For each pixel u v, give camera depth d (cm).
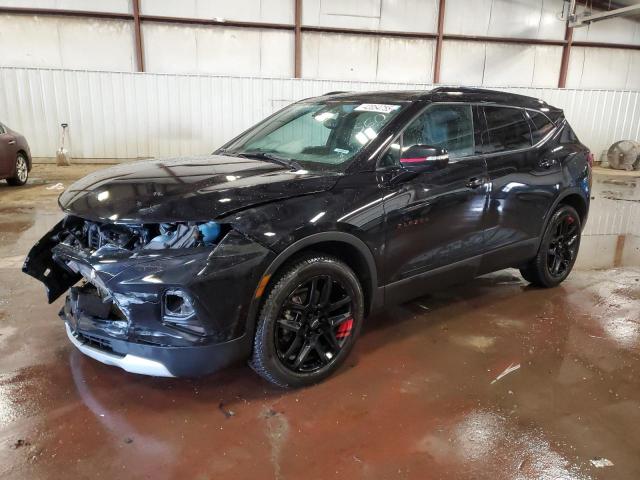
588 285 429
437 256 308
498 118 350
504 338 324
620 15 1269
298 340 253
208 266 213
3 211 680
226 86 1229
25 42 1175
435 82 1381
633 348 313
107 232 241
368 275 275
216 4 1233
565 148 397
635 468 207
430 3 1330
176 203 223
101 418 233
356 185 264
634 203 858
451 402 251
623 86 1498
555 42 1418
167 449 213
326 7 1282
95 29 1197
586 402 254
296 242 236
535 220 372
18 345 301
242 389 260
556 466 207
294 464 205
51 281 290
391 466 205
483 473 202
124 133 1209
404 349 306
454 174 307
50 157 1192
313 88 1275
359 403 249
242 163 286
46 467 200
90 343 245
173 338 218
